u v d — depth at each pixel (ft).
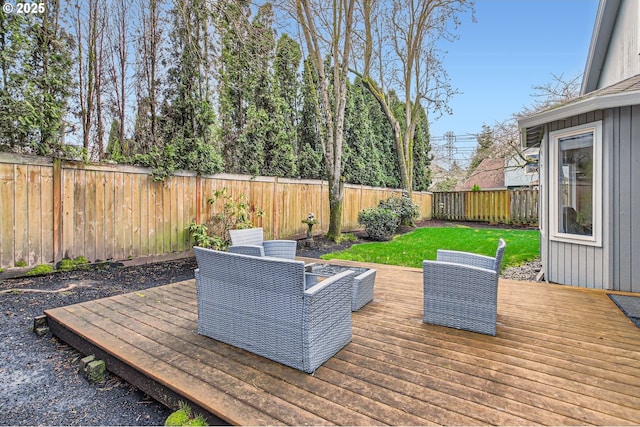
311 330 6.79
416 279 14.90
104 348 7.95
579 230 14.38
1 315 11.09
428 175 54.85
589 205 13.85
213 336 8.39
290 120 30.17
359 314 10.39
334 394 6.05
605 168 12.92
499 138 39.19
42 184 15.08
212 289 8.33
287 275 6.88
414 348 7.98
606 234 12.99
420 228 39.63
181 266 18.51
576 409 5.63
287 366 7.06
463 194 49.70
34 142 14.79
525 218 43.04
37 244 14.98
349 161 36.50
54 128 15.33
